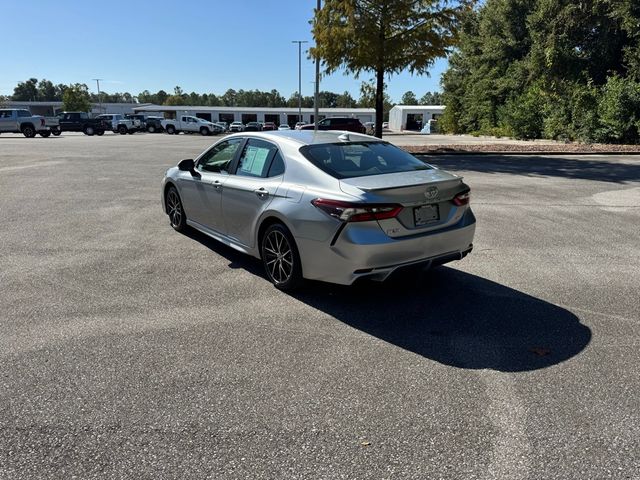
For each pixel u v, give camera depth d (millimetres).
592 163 17203
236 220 5438
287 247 4754
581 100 26656
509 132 35656
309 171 4621
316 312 4457
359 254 4090
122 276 5305
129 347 3762
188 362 3555
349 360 3615
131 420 2895
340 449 2660
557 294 4949
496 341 3932
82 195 10133
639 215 8656
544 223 8008
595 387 3275
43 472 2479
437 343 3893
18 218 8008
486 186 11812
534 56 29344
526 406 3057
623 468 2525
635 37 25203
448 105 49844
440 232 4465
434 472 2492
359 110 85438
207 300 4688
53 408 3000
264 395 3160
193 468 2512
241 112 81812
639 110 24547
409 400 3119
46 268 5539
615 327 4191
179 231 7172
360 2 17703
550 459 2588
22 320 4203
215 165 6047
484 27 38969
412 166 5008
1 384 3246
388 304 4660
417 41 18031
